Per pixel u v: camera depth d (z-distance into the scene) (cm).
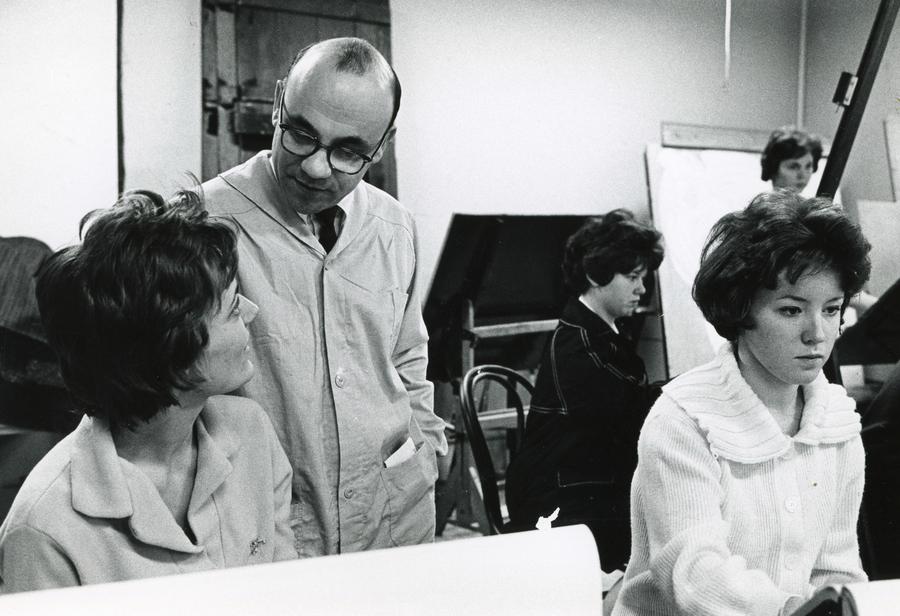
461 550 57
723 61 264
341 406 122
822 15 261
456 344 260
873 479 137
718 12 257
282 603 52
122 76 198
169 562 90
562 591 57
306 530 122
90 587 52
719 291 95
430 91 230
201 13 195
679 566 87
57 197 224
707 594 85
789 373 93
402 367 139
